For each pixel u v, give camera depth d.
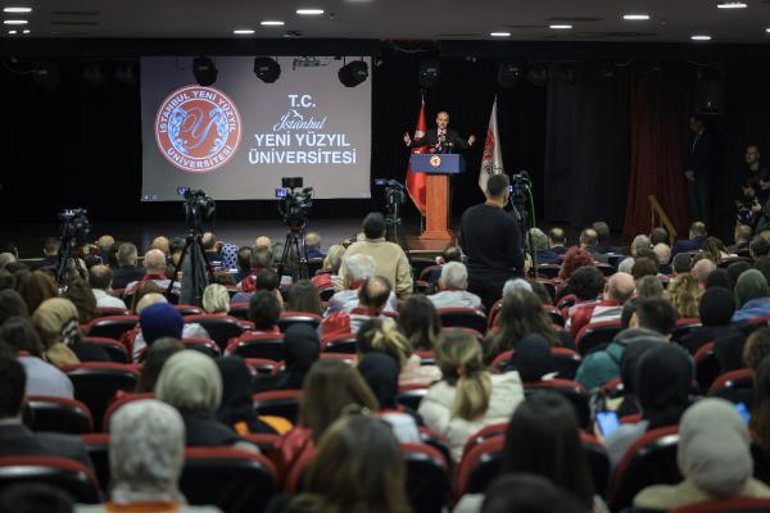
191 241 8.91
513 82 14.85
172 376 3.56
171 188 18.56
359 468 2.35
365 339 4.60
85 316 6.59
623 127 18.30
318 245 11.69
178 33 13.52
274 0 10.17
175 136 18.45
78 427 4.24
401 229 12.00
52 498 2.02
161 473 2.70
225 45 14.10
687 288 6.74
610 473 3.65
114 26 12.53
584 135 18.62
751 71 16.50
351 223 19.64
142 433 2.70
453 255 9.80
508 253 8.26
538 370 4.48
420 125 17.55
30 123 20.00
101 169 20.33
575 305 6.75
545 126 20.78
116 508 2.70
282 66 18.48
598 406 4.41
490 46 14.59
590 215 18.64
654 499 3.02
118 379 4.87
